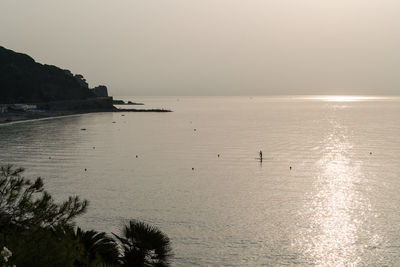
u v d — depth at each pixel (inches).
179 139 6722.4
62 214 740.7
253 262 1852.9
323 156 4781.0
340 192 3029.0
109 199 2844.5
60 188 3166.8
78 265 699.4
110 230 2187.5
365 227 2274.9
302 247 2015.3
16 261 560.7
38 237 618.8
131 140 6545.3
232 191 3102.9
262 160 4552.2
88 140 6456.7
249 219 2417.6
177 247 2001.7
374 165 4126.5
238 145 5910.4
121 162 4431.6
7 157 4667.8
